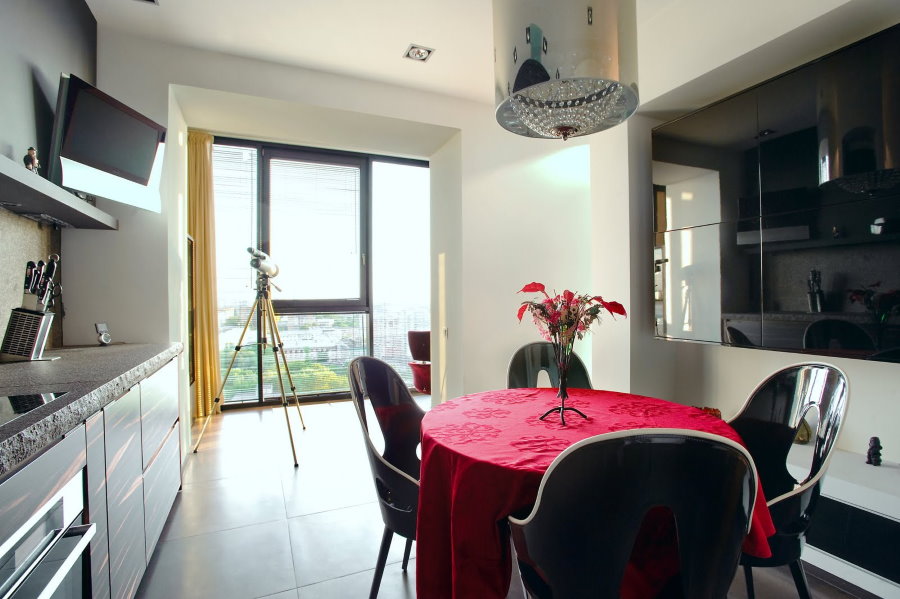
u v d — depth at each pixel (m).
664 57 2.59
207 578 1.85
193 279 4.38
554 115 1.65
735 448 0.93
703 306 2.47
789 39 2.04
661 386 2.99
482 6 2.45
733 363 2.75
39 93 1.99
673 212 2.66
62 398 1.07
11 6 1.78
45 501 0.93
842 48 1.83
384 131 3.57
